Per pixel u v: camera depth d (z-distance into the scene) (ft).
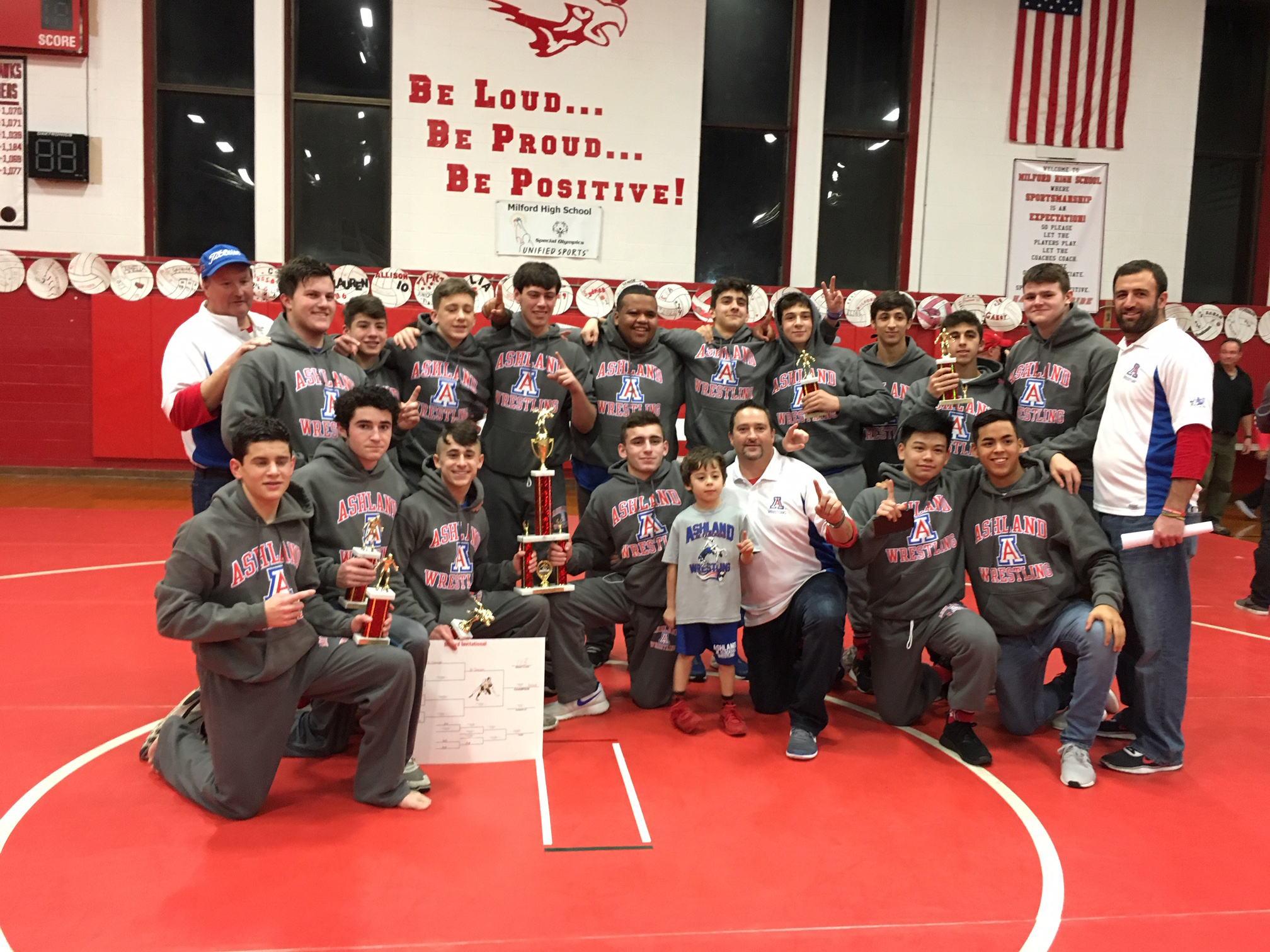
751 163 37.37
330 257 35.45
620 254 36.63
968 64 37.06
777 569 14.15
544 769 12.24
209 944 7.99
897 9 37.27
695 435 17.88
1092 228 38.09
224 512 10.21
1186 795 11.91
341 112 34.96
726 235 37.47
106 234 34.14
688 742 13.38
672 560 13.99
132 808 10.63
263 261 34.83
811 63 36.81
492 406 15.94
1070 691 14.39
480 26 34.91
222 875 9.18
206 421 12.85
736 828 10.60
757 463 14.44
